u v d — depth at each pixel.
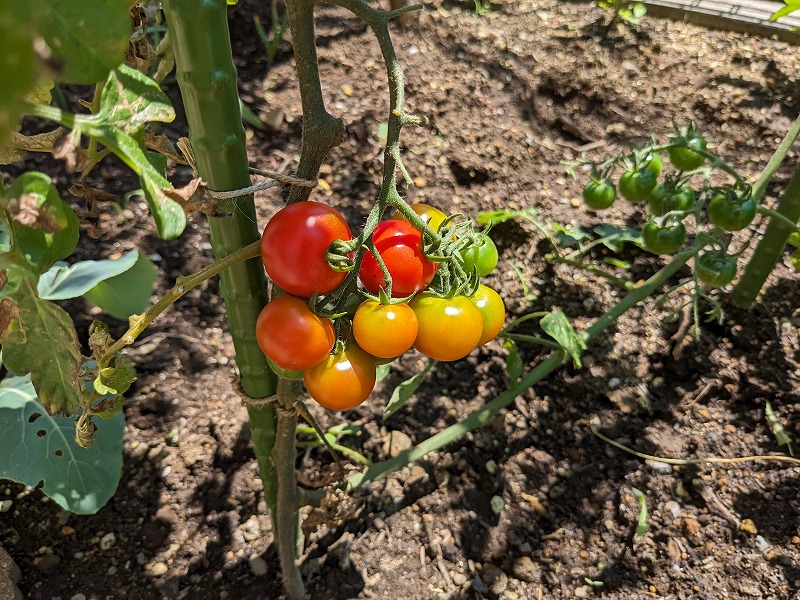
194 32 0.18
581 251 0.49
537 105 0.63
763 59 0.65
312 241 0.20
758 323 0.49
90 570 0.37
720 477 0.43
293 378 0.23
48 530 0.38
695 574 0.39
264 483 0.33
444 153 0.59
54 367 0.21
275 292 0.24
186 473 0.41
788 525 0.41
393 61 0.19
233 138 0.21
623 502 0.42
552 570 0.39
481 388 0.47
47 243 0.17
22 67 0.08
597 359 0.48
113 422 0.37
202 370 0.45
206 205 0.18
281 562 0.35
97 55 0.11
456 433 0.40
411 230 0.22
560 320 0.36
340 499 0.35
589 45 0.67
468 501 0.42
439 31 0.67
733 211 0.39
